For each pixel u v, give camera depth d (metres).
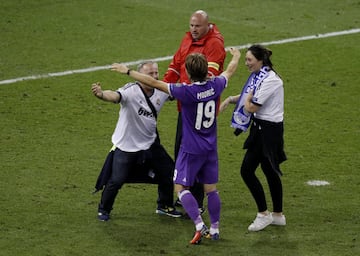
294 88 50.16
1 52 55.00
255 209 34.78
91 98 47.91
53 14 63.31
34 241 31.02
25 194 35.41
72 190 36.06
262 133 31.77
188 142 30.59
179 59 34.22
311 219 33.66
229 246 31.05
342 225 33.06
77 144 41.50
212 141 30.91
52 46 56.53
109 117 45.31
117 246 30.83
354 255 30.30
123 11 64.50
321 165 39.41
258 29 60.69
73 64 53.25
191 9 65.31
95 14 63.59
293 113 46.34
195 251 30.58
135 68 52.72
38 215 33.38
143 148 32.41
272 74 31.69
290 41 58.25
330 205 35.03
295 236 32.03
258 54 31.59
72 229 32.22
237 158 40.31
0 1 65.88
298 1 67.81
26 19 61.94
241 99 32.19
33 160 39.28
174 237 31.83
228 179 37.81
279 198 32.78
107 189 32.66
